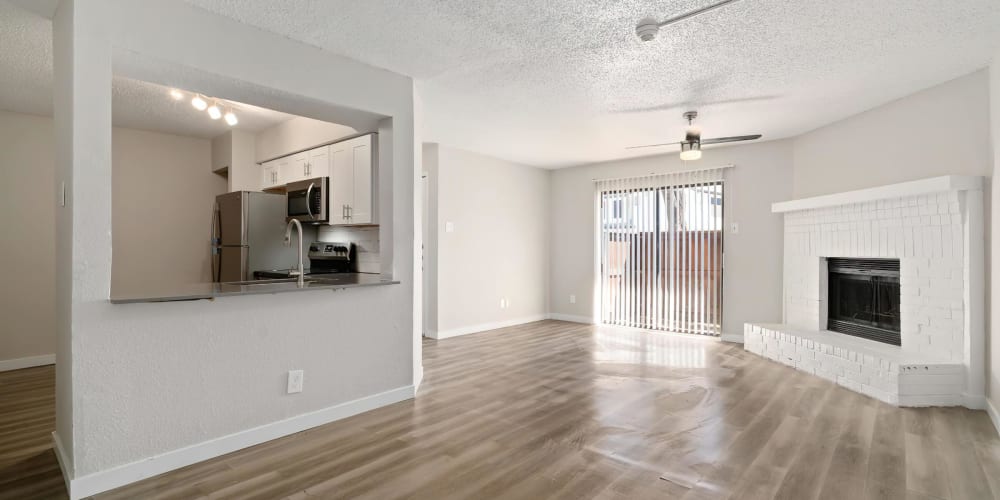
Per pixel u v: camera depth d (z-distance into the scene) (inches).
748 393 141.7
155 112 176.9
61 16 89.7
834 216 175.3
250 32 104.8
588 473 91.4
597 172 275.4
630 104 163.5
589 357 189.3
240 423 102.9
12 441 105.0
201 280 219.5
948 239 135.0
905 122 153.0
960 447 103.1
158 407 91.3
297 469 93.1
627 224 262.1
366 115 131.9
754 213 216.8
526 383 152.8
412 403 133.5
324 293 118.6
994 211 121.8
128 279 199.6
